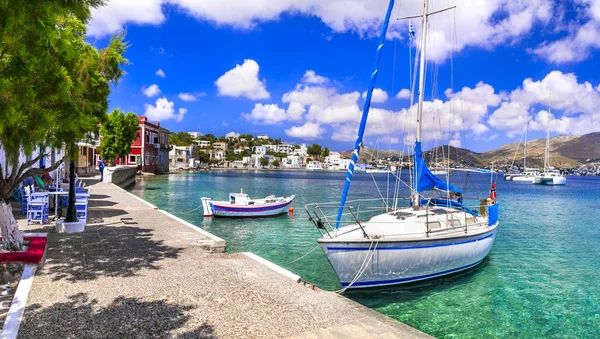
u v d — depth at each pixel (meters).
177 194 40.19
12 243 8.28
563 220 27.41
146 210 17.39
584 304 9.94
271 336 5.18
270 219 24.84
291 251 15.50
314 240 17.89
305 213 27.98
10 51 4.98
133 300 6.28
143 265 8.37
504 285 11.36
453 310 9.28
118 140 55.75
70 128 6.47
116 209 17.45
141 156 73.19
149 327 5.30
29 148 5.92
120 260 8.71
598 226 24.39
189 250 9.92
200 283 7.29
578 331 8.31
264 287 7.22
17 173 8.38
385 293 10.22
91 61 10.01
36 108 5.67
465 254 11.41
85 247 9.82
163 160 90.50
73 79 7.54
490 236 12.83
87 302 6.11
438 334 8.00
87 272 7.71
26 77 5.11
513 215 30.58
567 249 17.03
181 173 99.56
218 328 5.36
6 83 4.79
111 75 10.89
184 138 197.38
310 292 7.10
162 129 87.69
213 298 6.53
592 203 42.56
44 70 5.42
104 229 12.38
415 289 10.60
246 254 9.88
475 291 10.68
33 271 7.52
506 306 9.64
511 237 20.14
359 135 11.20
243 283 7.40
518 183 100.94
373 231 10.62
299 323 5.66
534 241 18.97
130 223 13.72
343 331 5.47
